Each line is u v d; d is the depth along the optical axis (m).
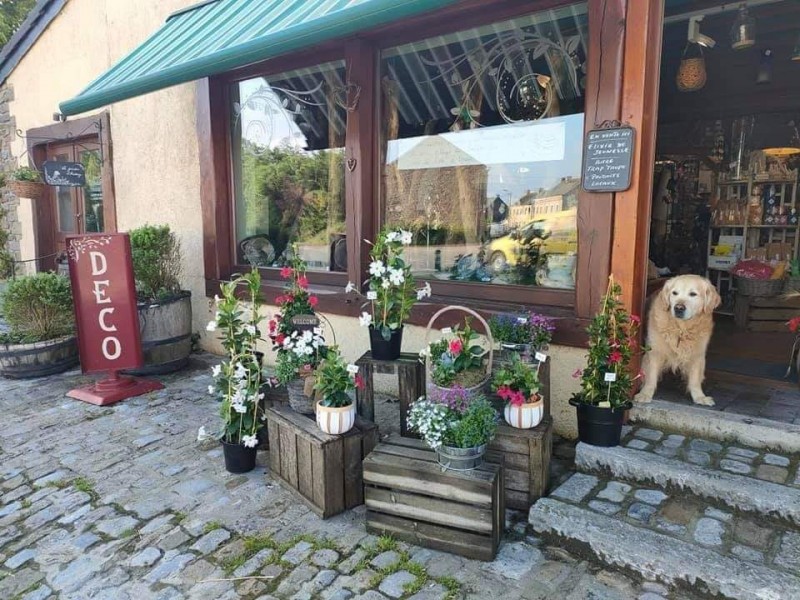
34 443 3.43
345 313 4.19
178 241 5.45
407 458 2.34
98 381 4.51
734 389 3.21
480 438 2.18
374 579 2.10
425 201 4.05
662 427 2.86
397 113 4.11
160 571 2.20
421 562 2.20
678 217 6.04
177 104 5.33
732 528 2.14
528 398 2.50
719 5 3.70
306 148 4.64
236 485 2.86
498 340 2.82
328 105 4.41
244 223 5.23
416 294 3.45
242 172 5.16
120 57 5.92
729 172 5.68
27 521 2.60
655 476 2.44
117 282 4.18
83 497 2.78
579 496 2.41
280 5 3.59
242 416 2.96
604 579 2.05
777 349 4.09
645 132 2.79
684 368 3.02
